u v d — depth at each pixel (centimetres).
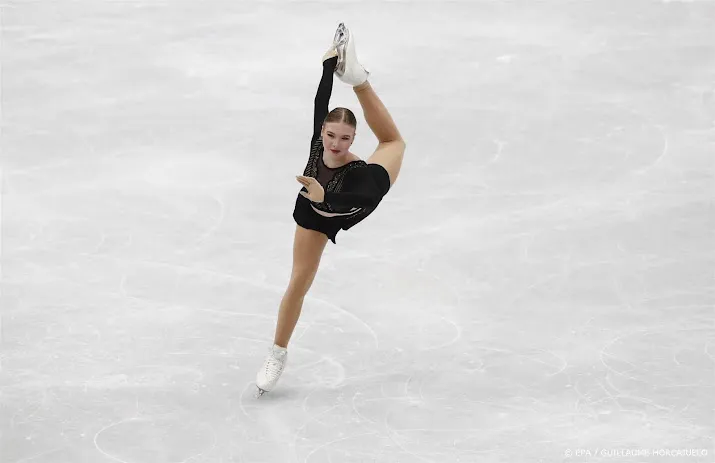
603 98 3672
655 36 4278
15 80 3878
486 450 1859
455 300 2434
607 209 2869
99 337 2258
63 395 2036
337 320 2355
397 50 4166
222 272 2562
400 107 3609
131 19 4541
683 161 3167
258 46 4231
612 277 2512
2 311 2355
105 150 3300
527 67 3975
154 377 2111
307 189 1731
